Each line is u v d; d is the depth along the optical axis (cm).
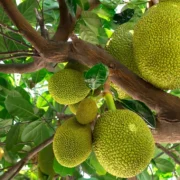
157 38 119
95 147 117
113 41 135
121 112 117
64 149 117
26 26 125
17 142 182
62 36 149
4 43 191
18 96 181
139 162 111
